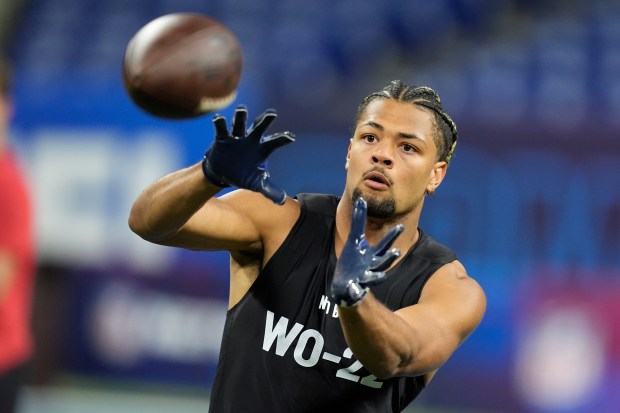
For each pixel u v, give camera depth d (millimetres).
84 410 25625
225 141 7789
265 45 34875
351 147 9422
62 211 28391
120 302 27828
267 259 9250
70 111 28656
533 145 24469
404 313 8453
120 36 36500
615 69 32750
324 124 25891
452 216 24703
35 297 28266
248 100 27125
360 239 7637
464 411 24672
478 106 25438
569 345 24062
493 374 24500
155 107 8273
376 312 7660
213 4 37219
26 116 28984
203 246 9055
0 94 14984
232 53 8383
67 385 27891
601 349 23828
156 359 27438
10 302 14961
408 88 9430
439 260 9414
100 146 28234
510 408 24359
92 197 28203
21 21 37719
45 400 26641
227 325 9414
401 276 9227
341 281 7438
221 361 9336
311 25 35875
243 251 9438
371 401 9125
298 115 26203
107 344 27797
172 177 8289
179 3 37406
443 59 35469
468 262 24562
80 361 27984
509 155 24578
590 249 23984
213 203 9000
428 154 9227
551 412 24094
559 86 31828
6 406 15047
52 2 38250
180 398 27047
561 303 24109
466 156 24859
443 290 9062
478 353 24656
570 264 24078
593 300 23891
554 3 37188
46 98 28922
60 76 33750
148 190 8461
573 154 24234
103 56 35562
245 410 9062
